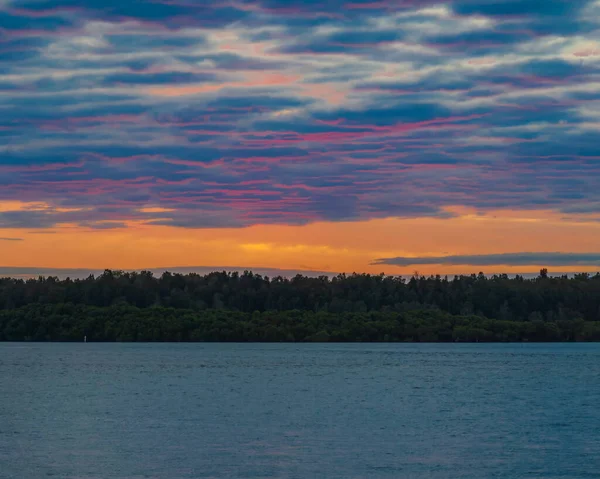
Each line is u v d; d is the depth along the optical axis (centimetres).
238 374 15562
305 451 6588
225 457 6341
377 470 5934
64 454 6462
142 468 5966
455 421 8381
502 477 5766
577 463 6206
